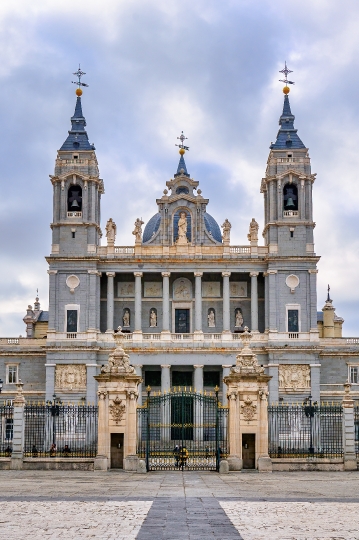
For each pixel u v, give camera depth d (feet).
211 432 358.64
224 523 104.37
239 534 95.45
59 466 204.13
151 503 125.49
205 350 376.89
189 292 398.21
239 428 205.05
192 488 153.28
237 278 399.44
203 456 238.48
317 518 109.09
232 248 390.63
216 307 399.03
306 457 211.41
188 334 383.65
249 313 397.80
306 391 372.58
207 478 181.37
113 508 119.14
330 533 96.48
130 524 103.35
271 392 372.17
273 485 161.58
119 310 398.83
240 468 202.69
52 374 373.61
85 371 374.63
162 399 215.92
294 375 374.63
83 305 381.60
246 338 212.43
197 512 114.93
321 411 217.77
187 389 387.75
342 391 381.60
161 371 381.40
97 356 379.14
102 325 396.16
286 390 372.38
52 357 375.25
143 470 198.90
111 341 380.99
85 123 406.21
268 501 128.88
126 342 381.40
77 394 372.38
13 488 151.12
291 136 396.37
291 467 205.46
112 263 388.78
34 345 387.14
